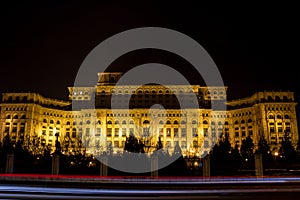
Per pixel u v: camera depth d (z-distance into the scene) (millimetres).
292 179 45469
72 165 60188
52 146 139375
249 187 34406
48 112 152000
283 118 144875
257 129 147125
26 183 38781
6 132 143625
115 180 42625
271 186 35344
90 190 30781
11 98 149500
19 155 66938
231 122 155250
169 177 47688
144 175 55906
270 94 150000
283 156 83688
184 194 27531
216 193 28109
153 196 26297
